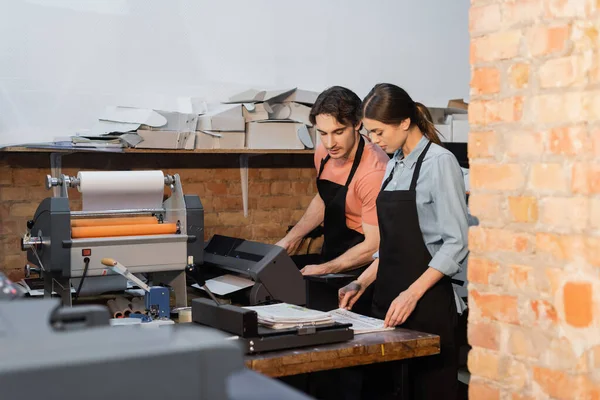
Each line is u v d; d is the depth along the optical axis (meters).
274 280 3.29
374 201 3.72
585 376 1.84
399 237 3.09
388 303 3.15
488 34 2.03
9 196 4.00
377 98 3.03
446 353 2.99
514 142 1.97
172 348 0.80
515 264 1.99
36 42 3.97
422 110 3.11
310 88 4.72
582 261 1.84
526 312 1.97
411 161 3.11
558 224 1.88
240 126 4.10
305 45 4.68
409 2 5.01
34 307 0.94
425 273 2.95
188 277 3.73
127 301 3.21
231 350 0.82
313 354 2.36
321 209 4.27
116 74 4.16
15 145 3.74
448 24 5.17
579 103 1.82
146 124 3.86
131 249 3.17
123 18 4.16
